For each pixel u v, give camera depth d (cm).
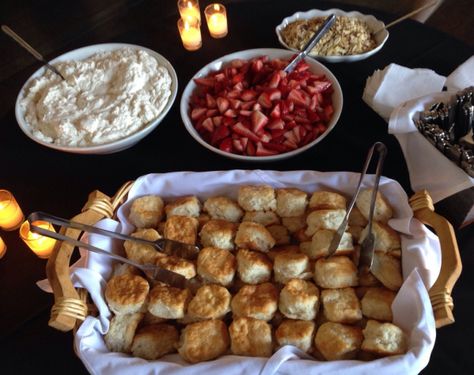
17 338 60
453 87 76
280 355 49
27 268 67
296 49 92
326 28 88
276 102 78
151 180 67
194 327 55
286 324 55
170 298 57
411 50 89
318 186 66
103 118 79
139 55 88
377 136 77
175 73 85
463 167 62
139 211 65
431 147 66
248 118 78
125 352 56
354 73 87
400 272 58
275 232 65
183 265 60
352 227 64
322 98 80
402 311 53
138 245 63
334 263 58
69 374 56
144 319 59
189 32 93
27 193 76
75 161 79
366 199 62
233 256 62
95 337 55
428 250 57
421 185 67
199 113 81
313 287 58
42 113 82
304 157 76
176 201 67
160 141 81
